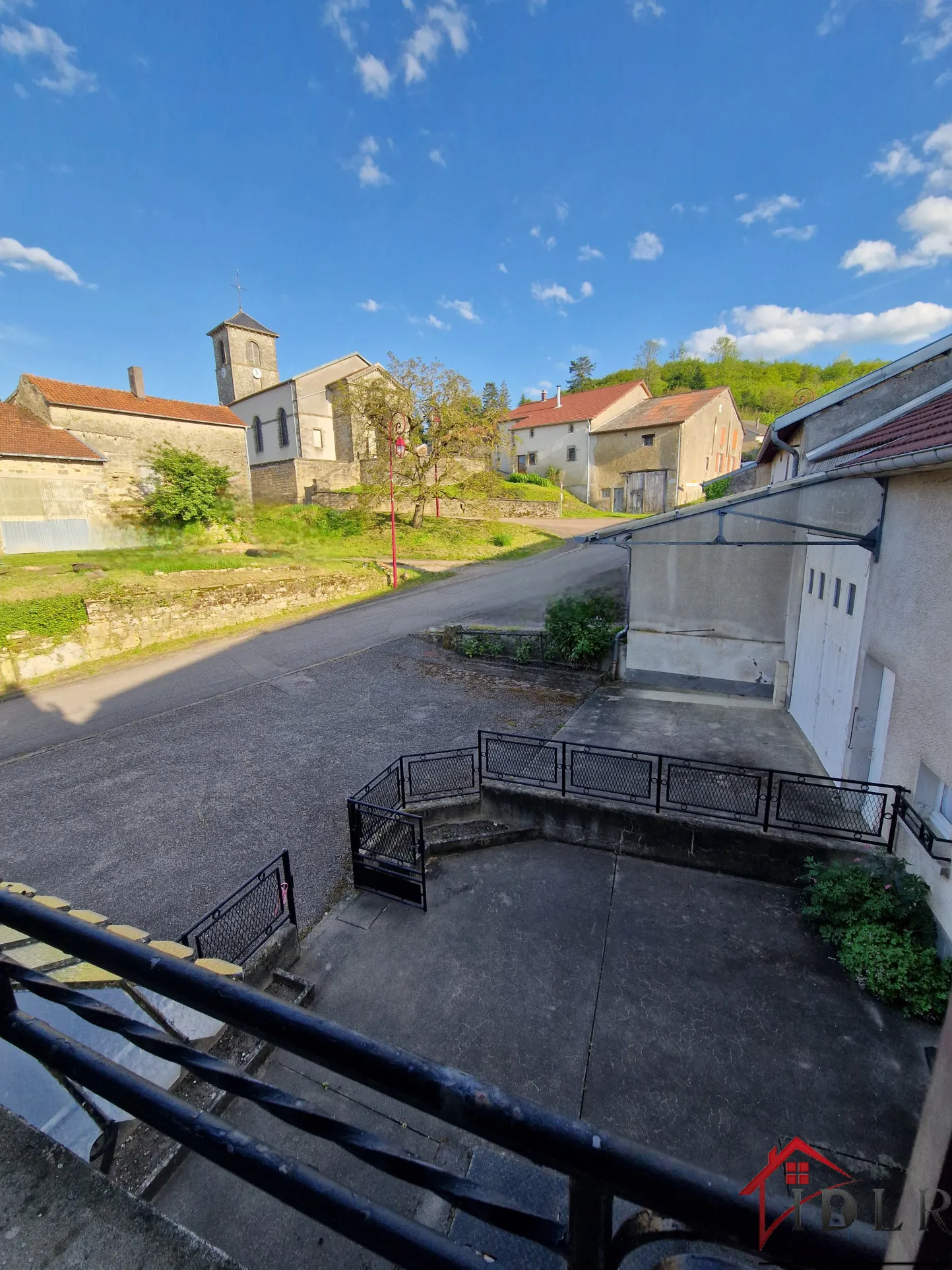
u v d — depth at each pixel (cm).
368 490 2825
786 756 886
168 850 798
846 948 558
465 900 680
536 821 793
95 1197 115
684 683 1219
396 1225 93
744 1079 466
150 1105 110
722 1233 74
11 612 1363
